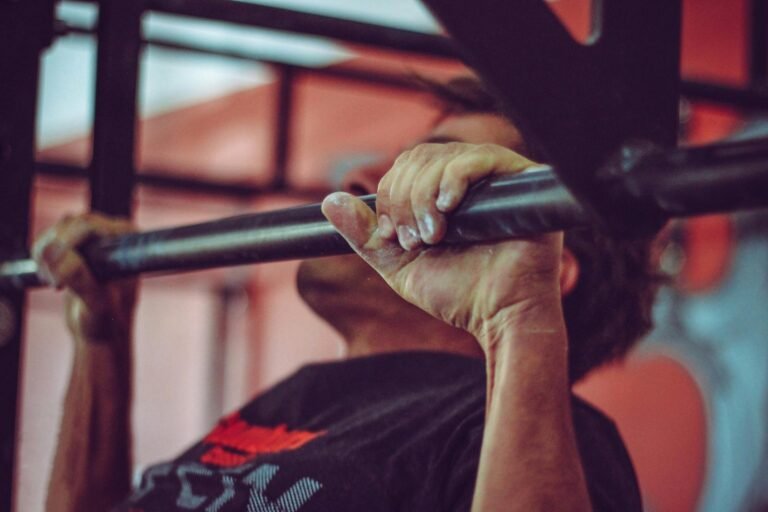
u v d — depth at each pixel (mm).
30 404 1647
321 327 5910
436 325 1287
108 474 1503
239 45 6367
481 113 1335
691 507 4215
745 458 3990
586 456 1065
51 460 1515
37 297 6855
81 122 7918
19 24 1497
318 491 1061
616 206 681
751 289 3971
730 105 2350
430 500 1034
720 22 4320
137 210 6770
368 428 1124
